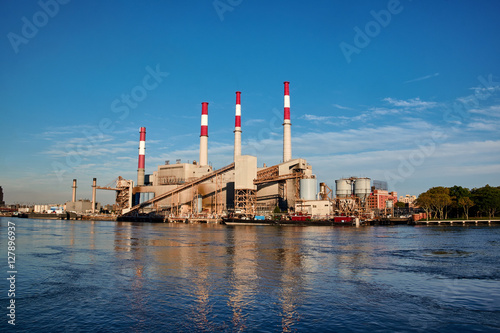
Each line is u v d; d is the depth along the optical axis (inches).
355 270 1692.9
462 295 1242.6
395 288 1336.1
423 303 1144.8
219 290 1289.4
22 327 928.9
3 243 2810.0
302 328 923.4
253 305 1113.4
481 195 7190.0
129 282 1412.4
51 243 2854.3
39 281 1428.4
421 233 4315.9
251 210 7081.7
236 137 7795.3
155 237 3508.9
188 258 2041.1
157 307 1088.8
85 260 1959.9
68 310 1061.1
